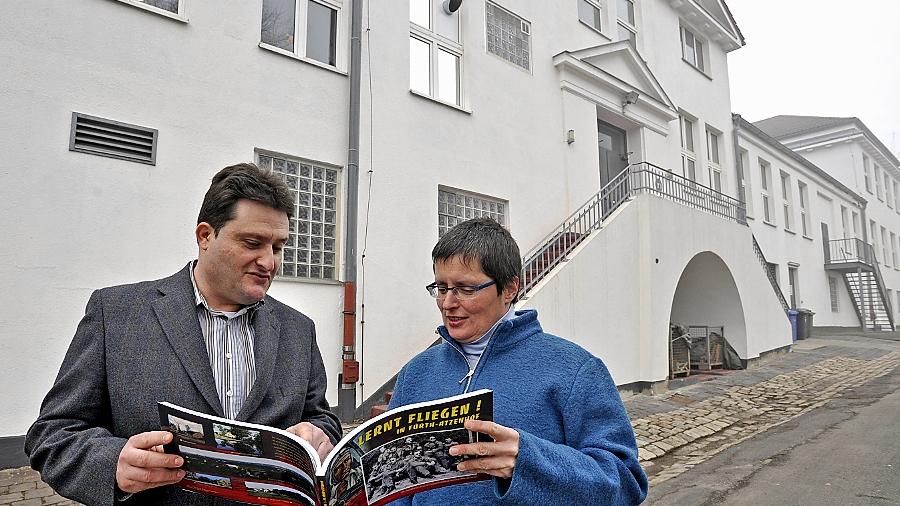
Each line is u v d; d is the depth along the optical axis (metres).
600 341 8.12
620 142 12.41
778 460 5.50
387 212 7.45
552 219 9.83
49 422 1.50
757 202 17.17
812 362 12.75
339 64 7.40
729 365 11.59
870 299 23.41
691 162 14.55
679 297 12.69
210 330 1.72
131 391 1.53
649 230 9.12
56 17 5.22
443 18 8.85
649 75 12.23
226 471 1.34
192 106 6.00
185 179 5.88
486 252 1.70
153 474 1.33
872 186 29.06
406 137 7.81
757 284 12.60
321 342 6.68
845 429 6.68
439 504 1.62
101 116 5.41
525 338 1.74
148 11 5.75
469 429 1.30
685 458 5.84
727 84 16.44
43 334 4.96
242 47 6.43
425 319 7.66
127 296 1.67
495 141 9.05
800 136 28.17
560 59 10.23
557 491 1.31
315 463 1.19
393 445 1.31
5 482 4.43
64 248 5.12
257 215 1.65
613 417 1.60
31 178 5.00
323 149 7.02
